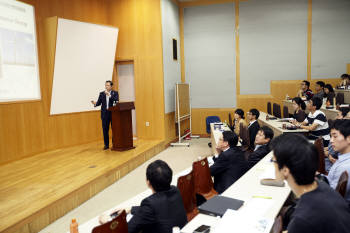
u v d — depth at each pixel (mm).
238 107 8977
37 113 5980
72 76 6477
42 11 6023
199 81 9195
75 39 6266
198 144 8062
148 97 7523
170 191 1908
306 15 8352
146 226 1774
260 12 8602
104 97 6211
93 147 6625
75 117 6836
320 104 4930
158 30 7312
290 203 2488
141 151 6102
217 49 8969
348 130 2273
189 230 1758
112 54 7137
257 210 1929
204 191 2867
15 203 3461
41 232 3273
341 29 8211
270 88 8734
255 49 8734
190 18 9062
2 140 5238
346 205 1178
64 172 4695
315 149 1191
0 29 5098
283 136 1261
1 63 5141
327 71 8375
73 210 3879
